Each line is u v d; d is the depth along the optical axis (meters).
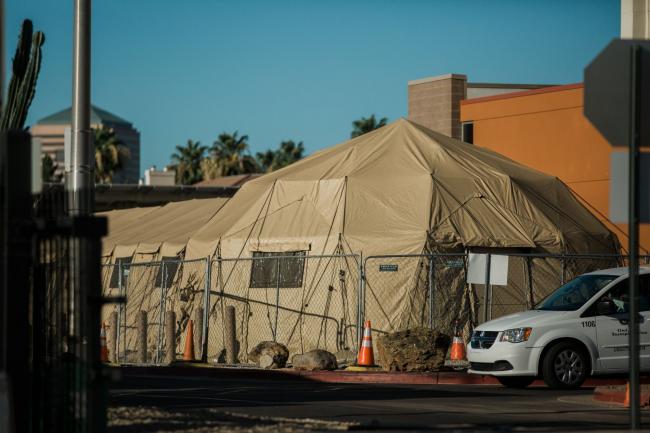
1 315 19.59
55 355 21.31
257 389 38.69
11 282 19.70
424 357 44.66
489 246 58.81
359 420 27.84
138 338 58.00
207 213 74.31
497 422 27.61
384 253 57.47
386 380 44.19
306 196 62.62
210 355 62.66
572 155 71.12
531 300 59.06
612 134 21.77
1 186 19.75
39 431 21.72
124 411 26.61
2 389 17.61
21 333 19.80
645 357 38.81
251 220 64.12
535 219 61.38
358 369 46.41
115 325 62.75
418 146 64.81
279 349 49.31
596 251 63.16
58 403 20.92
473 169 63.44
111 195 107.81
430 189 60.25
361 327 50.28
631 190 21.62
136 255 72.88
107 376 19.62
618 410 31.53
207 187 112.62
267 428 23.52
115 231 81.75
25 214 19.92
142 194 109.38
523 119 74.81
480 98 78.31
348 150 65.81
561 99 72.06
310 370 46.44
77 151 40.31
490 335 39.56
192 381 44.16
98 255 19.69
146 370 52.69
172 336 55.34
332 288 58.00
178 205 83.06
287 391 37.75
